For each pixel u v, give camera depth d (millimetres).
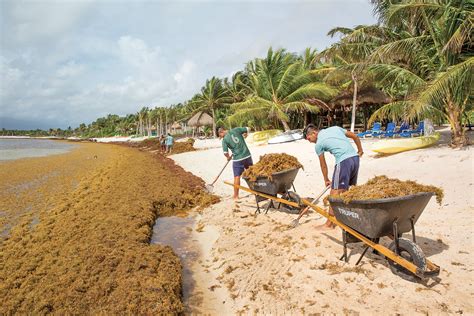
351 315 3260
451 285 3531
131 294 3893
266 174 6312
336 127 5203
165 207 8516
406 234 4879
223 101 41344
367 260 4250
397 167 9328
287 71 23125
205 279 4527
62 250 5457
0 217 8289
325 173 5293
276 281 4094
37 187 12664
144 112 91250
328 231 5328
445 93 10477
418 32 12867
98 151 38188
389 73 12195
